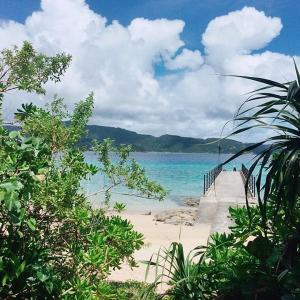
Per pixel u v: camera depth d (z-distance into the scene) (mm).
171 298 5422
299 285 3379
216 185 36125
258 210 4773
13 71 5836
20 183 3457
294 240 3529
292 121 3225
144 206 30984
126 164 7047
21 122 5793
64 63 6199
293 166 3275
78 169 5914
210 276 4422
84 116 6633
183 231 17641
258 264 4039
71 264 5352
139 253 12367
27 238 4609
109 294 5016
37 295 4312
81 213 5371
